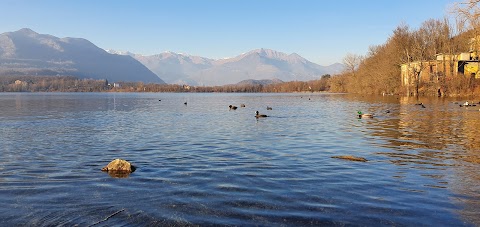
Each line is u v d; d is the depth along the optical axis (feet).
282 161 54.13
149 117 141.18
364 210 33.24
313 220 31.12
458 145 66.39
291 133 86.89
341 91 558.56
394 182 41.86
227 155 59.47
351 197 36.83
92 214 33.27
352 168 48.88
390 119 117.08
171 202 35.96
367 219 31.22
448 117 120.26
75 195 38.52
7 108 204.03
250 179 43.96
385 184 41.11
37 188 41.16
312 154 59.47
